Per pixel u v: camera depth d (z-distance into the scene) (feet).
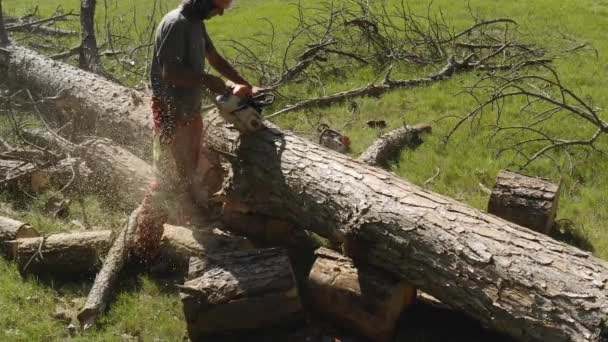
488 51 32.01
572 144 19.10
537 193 14.38
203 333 11.86
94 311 12.52
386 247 11.64
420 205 11.79
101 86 19.63
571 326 9.78
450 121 22.45
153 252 14.05
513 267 10.48
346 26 32.32
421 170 18.53
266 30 41.34
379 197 12.15
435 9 42.80
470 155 19.54
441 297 11.29
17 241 14.20
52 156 17.70
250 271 11.80
